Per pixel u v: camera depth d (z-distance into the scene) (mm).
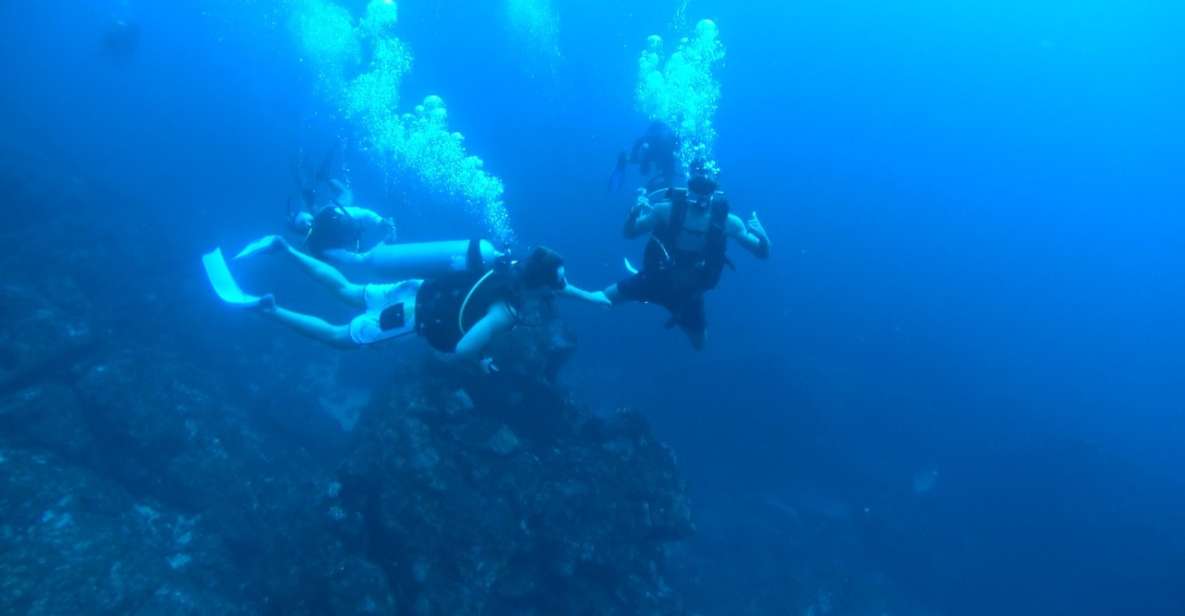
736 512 14703
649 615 7035
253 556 7480
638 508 7742
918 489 19172
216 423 8789
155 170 25156
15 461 6715
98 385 8219
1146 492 18578
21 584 5527
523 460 7391
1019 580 16203
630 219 4324
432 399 7324
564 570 6844
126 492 7551
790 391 18625
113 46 16969
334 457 10219
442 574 6227
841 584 12609
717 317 28297
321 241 4418
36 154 16500
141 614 5863
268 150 29875
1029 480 18406
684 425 17609
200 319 12336
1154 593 15820
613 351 20484
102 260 11734
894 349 29656
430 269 3883
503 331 3479
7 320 8406
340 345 3951
